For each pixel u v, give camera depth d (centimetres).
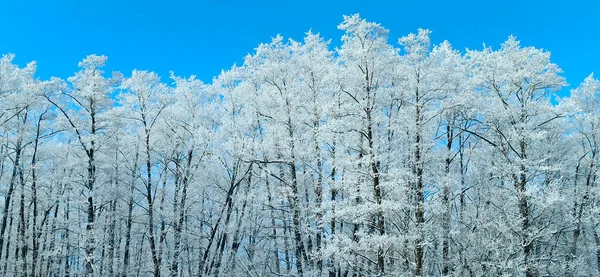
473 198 1777
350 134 1581
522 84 1591
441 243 1585
